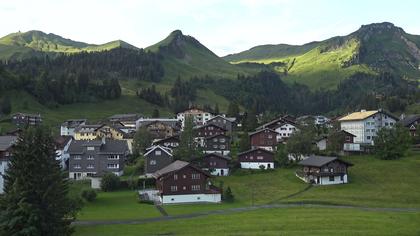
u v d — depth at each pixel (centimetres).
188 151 12600
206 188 9950
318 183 11175
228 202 9625
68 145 13788
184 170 9812
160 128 18875
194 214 8162
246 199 9838
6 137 10012
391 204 9125
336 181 11281
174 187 9719
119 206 9012
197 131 16825
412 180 11112
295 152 13562
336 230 6406
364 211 8188
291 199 9638
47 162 5981
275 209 8525
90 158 12606
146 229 6781
